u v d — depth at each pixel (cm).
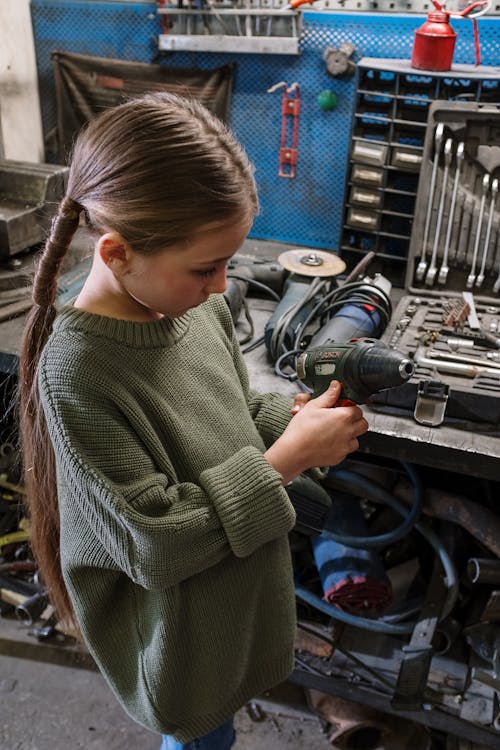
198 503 82
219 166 70
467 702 158
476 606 159
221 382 93
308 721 178
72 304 83
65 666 187
